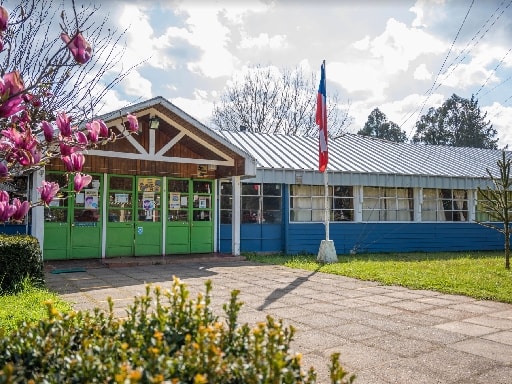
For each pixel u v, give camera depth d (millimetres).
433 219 18594
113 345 2512
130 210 13055
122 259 12352
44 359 2414
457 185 18641
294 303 7238
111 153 11250
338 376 2328
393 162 19156
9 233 11531
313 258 14297
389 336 5375
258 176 15211
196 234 14094
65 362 2365
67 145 2635
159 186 13555
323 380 3947
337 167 16969
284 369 2260
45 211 11820
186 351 2291
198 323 2701
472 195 19281
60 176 11602
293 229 15969
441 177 18359
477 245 19031
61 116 2555
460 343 5125
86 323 2877
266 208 15906
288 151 18016
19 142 2422
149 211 13359
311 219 16500
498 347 4980
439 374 4160
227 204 15078
